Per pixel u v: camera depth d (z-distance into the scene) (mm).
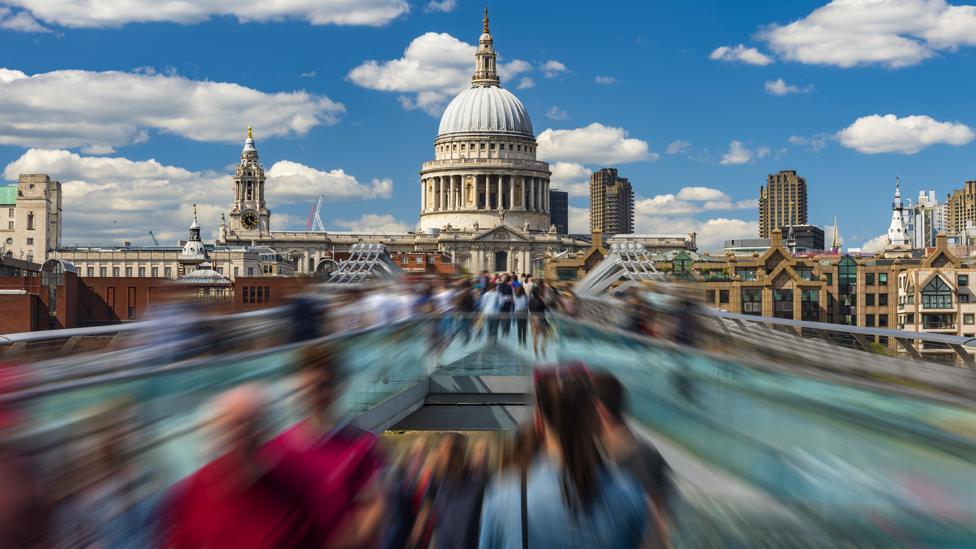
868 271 133750
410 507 7512
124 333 13031
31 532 6758
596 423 6695
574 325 25953
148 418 8773
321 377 8180
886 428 11000
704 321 18453
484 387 28047
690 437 13852
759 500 10211
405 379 24531
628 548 6480
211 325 12336
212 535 6840
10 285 120750
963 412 10398
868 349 17672
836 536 9117
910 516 9719
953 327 123062
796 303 128000
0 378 8930
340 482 7129
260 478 6906
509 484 6914
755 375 13664
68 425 8148
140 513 7465
